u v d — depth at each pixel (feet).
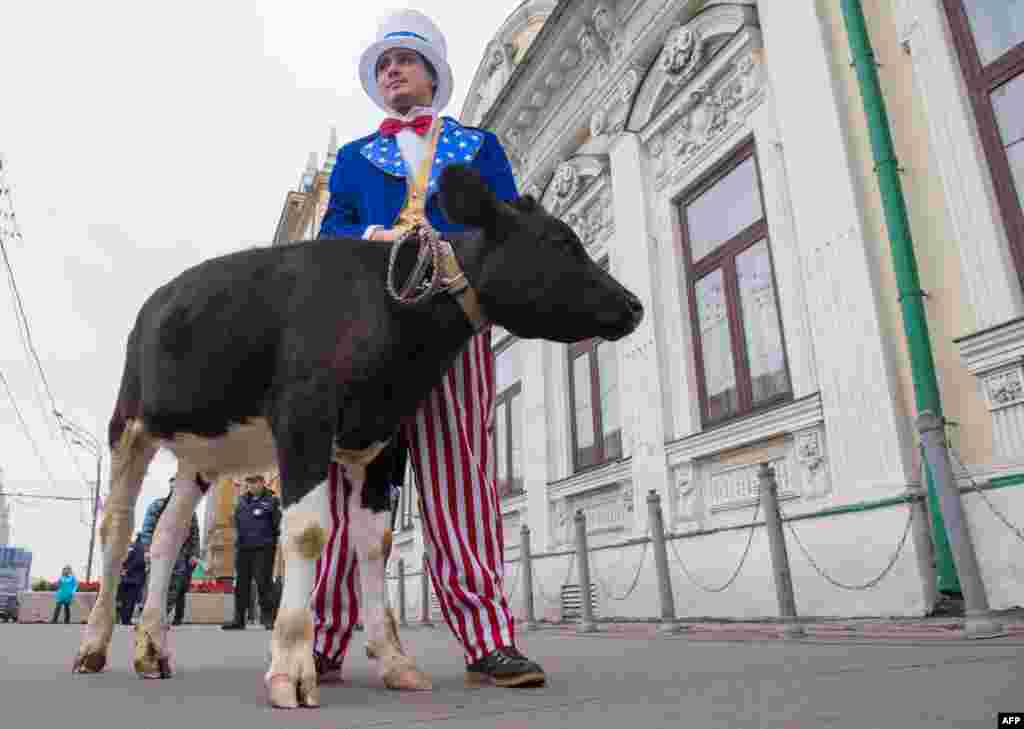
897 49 20.65
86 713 6.32
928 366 18.35
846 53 21.98
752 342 25.34
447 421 9.32
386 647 8.34
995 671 7.24
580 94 36.99
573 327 7.86
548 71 38.29
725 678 8.08
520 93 40.63
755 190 25.80
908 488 18.21
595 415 34.19
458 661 12.62
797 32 23.25
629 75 32.48
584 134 37.58
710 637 16.40
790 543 21.18
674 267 29.09
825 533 20.08
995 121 18.26
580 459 35.50
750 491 24.09
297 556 6.92
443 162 10.00
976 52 18.85
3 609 60.70
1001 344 16.79
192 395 8.26
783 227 23.71
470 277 7.77
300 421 7.16
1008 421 16.74
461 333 7.88
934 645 10.87
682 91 29.12
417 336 7.60
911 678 7.04
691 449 26.40
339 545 9.27
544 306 7.72
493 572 8.87
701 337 27.94
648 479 28.27
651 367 28.99
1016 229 17.52
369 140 10.72
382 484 8.79
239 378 7.90
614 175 32.83
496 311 7.86
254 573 31.65
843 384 20.39
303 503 7.00
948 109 18.94
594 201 35.73
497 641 8.38
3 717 6.08
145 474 10.37
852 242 20.62
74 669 10.21
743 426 24.09
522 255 7.67
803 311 22.66
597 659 11.44
